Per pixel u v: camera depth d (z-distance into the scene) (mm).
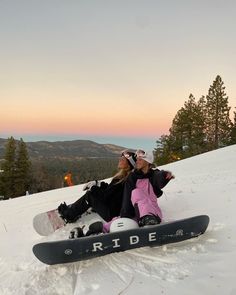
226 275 2916
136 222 3844
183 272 3068
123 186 4816
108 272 3293
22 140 54875
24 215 7012
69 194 9523
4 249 4801
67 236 4680
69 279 3309
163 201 5793
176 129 52656
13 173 54000
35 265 3867
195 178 8828
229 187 6301
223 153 18234
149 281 3008
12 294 3256
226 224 4094
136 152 4434
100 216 4824
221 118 51406
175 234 3594
